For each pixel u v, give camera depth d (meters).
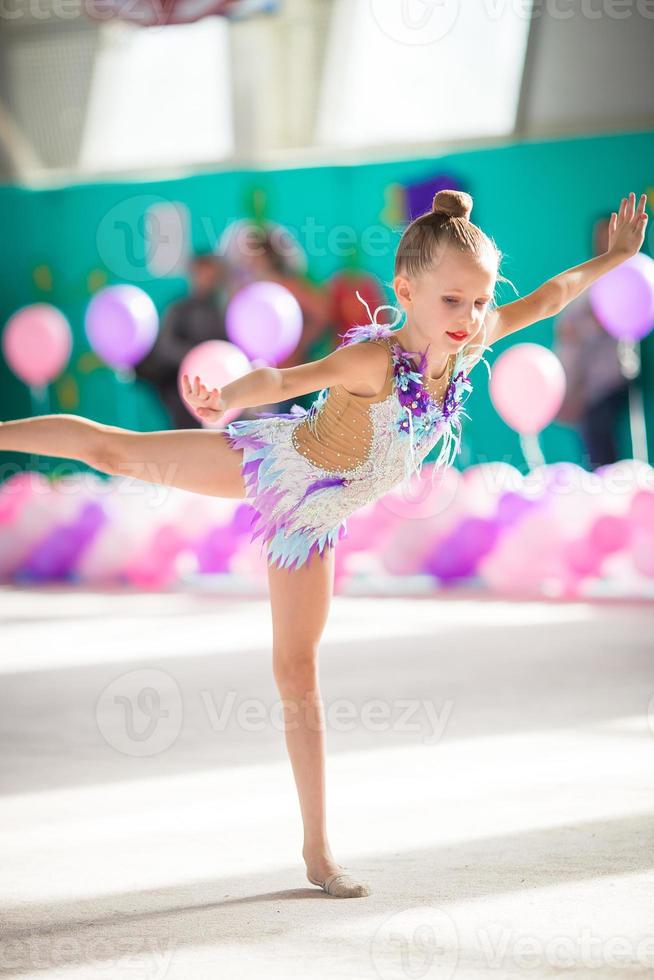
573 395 19.23
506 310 6.05
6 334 22.94
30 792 6.92
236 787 6.97
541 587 15.27
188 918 4.92
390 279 22.06
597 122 20.67
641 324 16.20
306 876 5.44
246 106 22.34
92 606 14.72
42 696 9.53
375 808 6.45
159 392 21.03
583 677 9.77
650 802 6.40
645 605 13.74
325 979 4.27
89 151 23.66
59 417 5.75
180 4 21.58
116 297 19.17
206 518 16.23
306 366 5.27
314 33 21.53
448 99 21.44
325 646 11.49
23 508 17.20
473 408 21.45
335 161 22.23
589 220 20.94
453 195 5.46
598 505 14.54
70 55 22.91
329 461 5.52
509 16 20.59
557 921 4.75
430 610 13.77
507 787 6.78
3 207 24.33
